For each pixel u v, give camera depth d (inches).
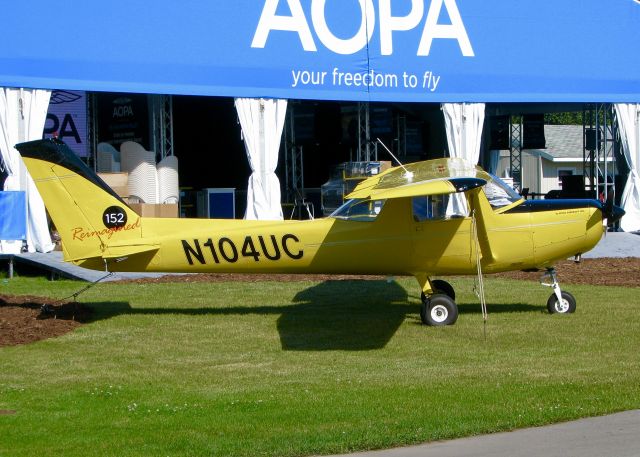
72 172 515.8
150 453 282.0
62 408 338.3
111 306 576.1
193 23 892.6
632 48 1077.1
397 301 593.9
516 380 373.1
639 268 748.6
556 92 1042.7
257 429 306.0
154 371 405.7
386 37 977.5
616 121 1146.7
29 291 639.1
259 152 925.2
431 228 512.4
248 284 674.2
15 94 812.6
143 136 1106.7
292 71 936.3
